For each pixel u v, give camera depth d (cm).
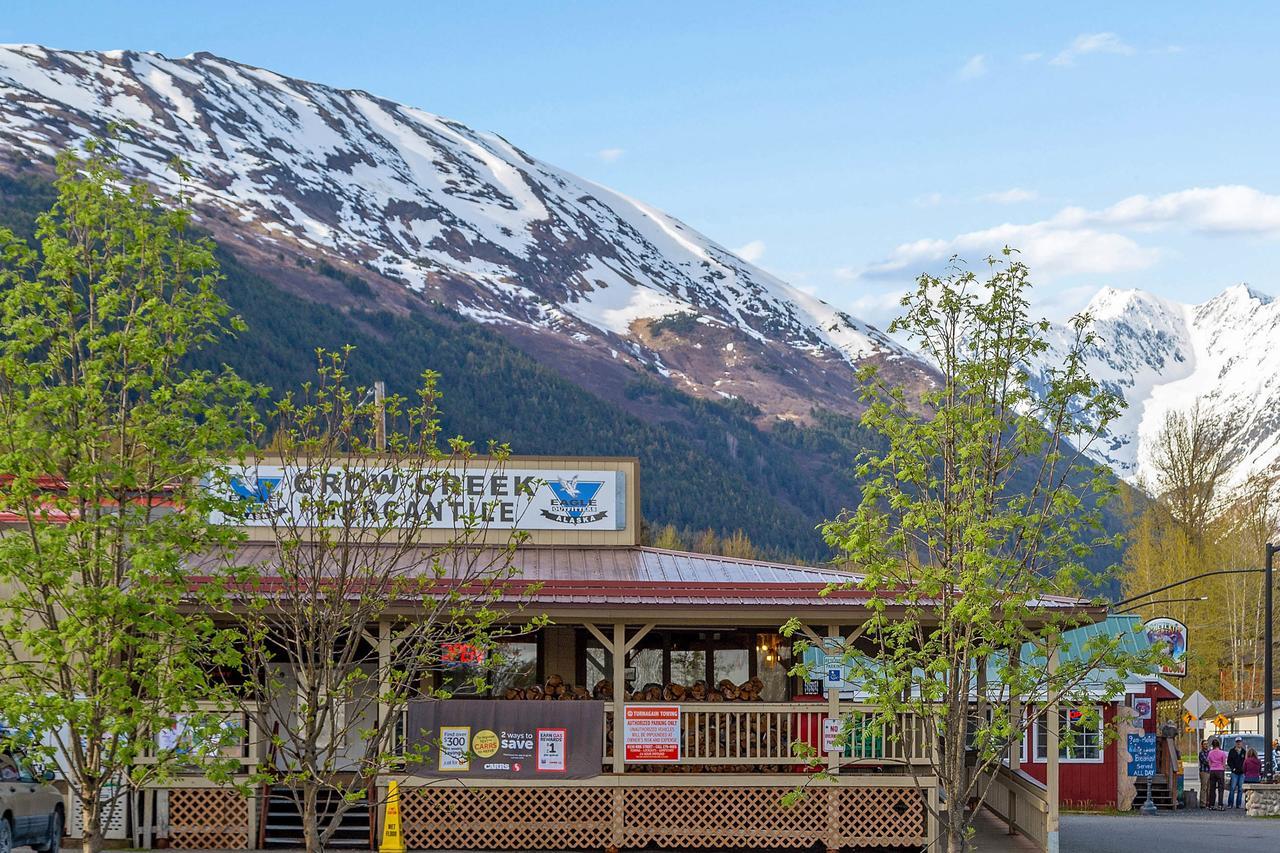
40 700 1413
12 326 1462
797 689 2723
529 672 2653
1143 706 3709
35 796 2041
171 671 1473
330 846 2241
